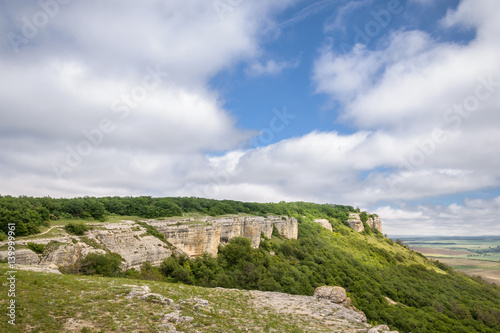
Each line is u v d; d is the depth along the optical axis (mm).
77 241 54719
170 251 72812
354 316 31359
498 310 97875
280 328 23938
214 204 128125
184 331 19422
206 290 34625
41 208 59438
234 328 21844
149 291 27922
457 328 77438
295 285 80625
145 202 97375
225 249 91125
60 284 25172
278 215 166375
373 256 146375
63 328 16938
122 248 62062
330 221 196875
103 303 22297
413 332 70500
